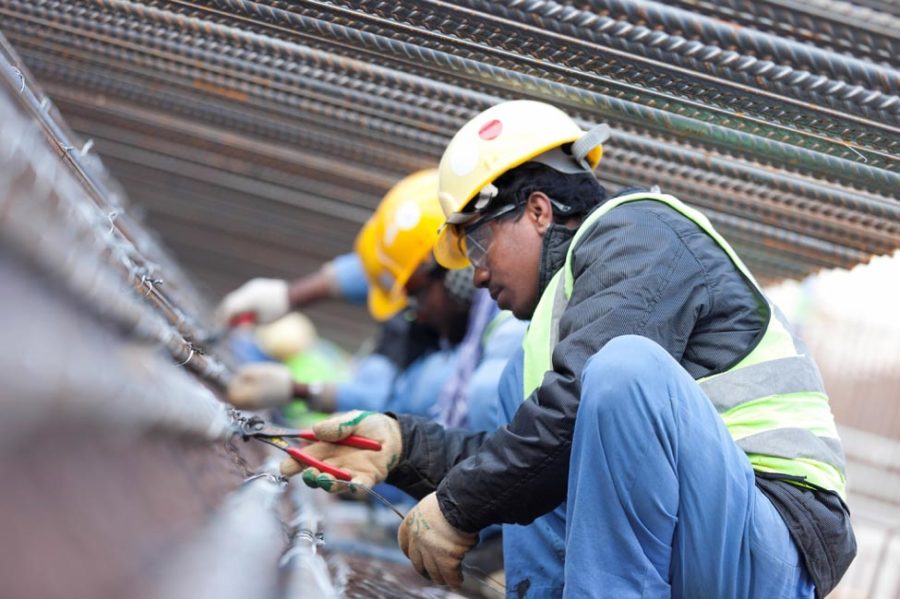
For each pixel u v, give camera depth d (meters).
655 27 6.88
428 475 7.06
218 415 6.29
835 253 10.52
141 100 12.42
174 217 19.52
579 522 5.59
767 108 7.34
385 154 12.47
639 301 6.04
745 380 6.20
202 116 12.38
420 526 6.30
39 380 2.23
